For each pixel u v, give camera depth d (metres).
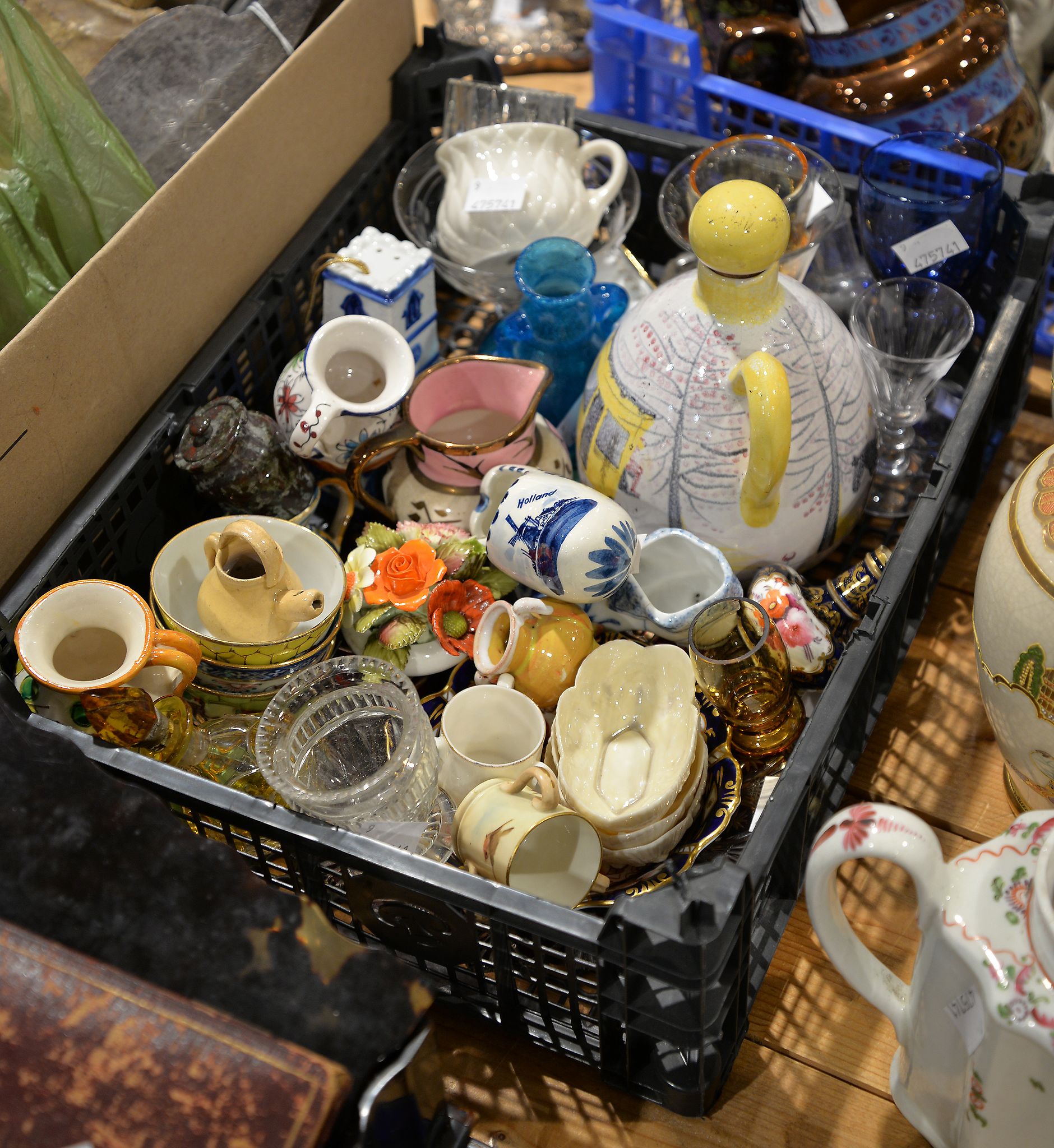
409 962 0.57
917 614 0.67
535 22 1.10
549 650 0.59
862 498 0.66
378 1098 0.40
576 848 0.52
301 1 0.74
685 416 0.59
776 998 0.58
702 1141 0.53
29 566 0.58
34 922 0.43
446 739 0.54
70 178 0.66
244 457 0.62
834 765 0.61
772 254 0.54
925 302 0.68
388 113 0.82
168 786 0.50
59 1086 0.39
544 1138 0.54
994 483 0.77
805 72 0.85
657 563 0.62
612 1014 0.50
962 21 0.79
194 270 0.66
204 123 0.71
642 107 0.95
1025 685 0.50
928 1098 0.48
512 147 0.76
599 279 0.81
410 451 0.68
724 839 0.57
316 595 0.55
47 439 0.59
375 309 0.70
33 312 0.66
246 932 0.43
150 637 0.52
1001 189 0.70
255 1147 0.38
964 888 0.41
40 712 0.54
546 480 0.60
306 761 0.53
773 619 0.61
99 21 0.75
